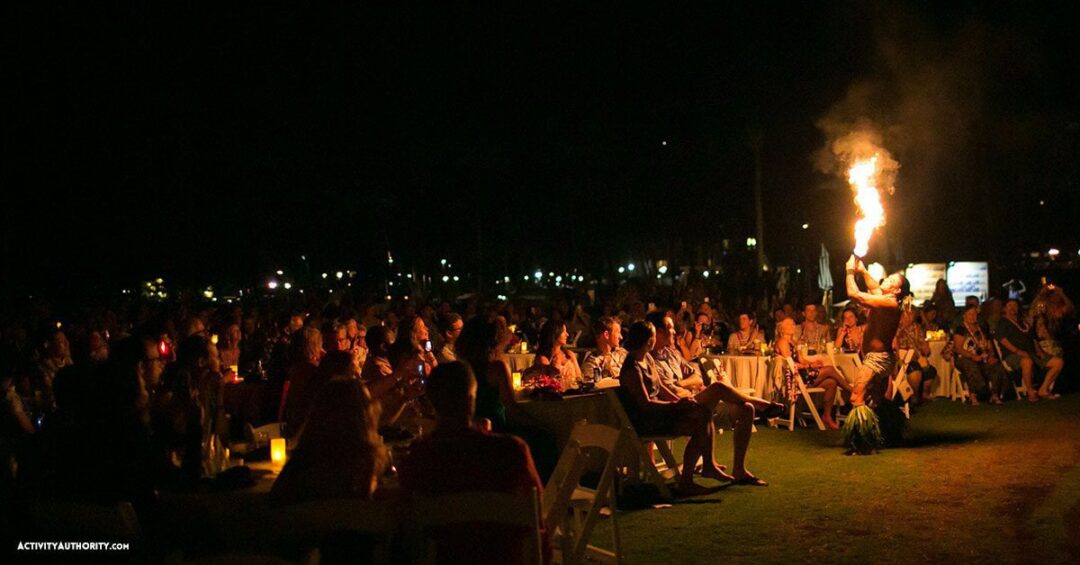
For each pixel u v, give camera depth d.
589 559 5.88
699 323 13.68
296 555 3.97
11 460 5.93
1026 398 13.27
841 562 5.93
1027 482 7.87
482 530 3.79
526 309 17.83
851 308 12.93
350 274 47.72
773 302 21.89
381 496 4.48
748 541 6.51
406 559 4.52
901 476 8.38
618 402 7.80
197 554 4.41
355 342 11.12
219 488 4.71
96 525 3.83
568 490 5.23
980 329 13.34
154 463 4.59
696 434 8.10
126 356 5.57
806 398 11.47
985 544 6.16
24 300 24.50
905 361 11.41
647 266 49.12
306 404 6.34
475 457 3.91
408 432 6.16
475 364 6.79
